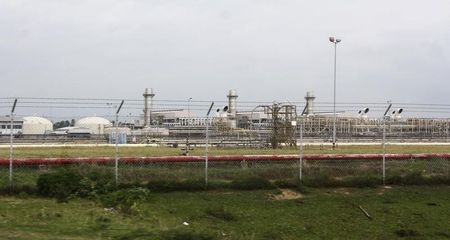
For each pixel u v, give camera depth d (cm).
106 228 1312
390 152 3119
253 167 2186
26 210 1503
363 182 2069
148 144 3809
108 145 3566
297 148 3691
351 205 1842
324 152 3091
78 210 1537
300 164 2030
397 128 6088
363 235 1589
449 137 5247
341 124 6191
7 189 1723
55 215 1434
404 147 3859
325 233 1580
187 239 1234
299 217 1697
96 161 2083
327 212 1761
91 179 1809
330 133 5453
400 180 2128
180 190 1870
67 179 1755
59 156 2369
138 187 1795
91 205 1627
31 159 2053
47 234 1198
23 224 1306
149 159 2134
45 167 2005
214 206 1720
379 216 1758
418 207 1869
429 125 6216
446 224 1728
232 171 2084
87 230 1272
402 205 1880
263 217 1673
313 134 5250
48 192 1723
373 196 1959
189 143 3541
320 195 1944
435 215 1800
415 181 2139
